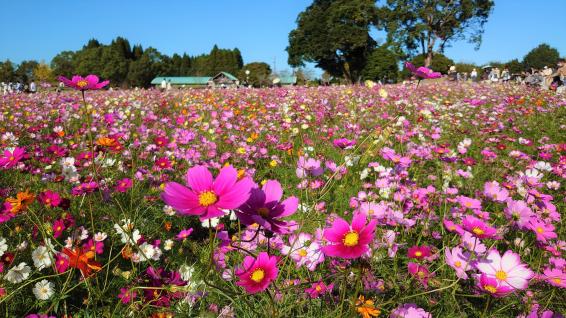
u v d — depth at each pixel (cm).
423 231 235
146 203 284
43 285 179
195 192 106
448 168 341
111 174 345
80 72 7294
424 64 4431
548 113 773
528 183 273
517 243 222
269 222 110
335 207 288
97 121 629
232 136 479
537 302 174
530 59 6625
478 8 4303
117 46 9400
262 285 109
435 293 178
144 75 7412
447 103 807
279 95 1060
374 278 167
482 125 637
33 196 164
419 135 502
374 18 4531
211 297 160
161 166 338
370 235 113
